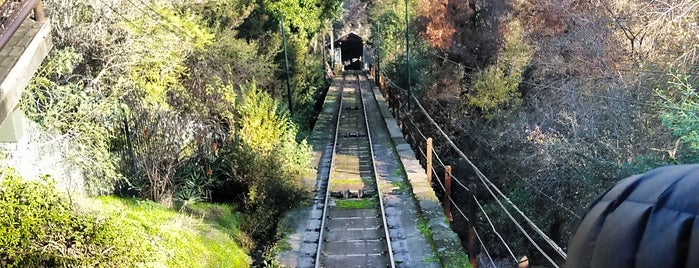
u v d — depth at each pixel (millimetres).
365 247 9945
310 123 27328
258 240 10297
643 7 12305
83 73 11469
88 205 7391
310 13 28047
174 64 13531
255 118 12367
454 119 22078
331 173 14711
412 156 16500
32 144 7625
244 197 11109
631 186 1470
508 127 16812
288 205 11664
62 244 6082
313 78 30891
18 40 5805
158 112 10547
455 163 20562
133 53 12227
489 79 20547
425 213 11328
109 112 9633
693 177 1316
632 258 1289
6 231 5836
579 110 12117
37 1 6230
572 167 11383
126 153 10094
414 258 9398
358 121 23859
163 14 13648
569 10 15750
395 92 29500
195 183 10984
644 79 10844
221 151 11609
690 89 7414
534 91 18531
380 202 12125
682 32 10320
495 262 13773
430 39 23578
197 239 8352
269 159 11508
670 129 8000
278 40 24328
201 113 12367
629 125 10547
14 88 5305
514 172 15031
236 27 21312
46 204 6449
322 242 10023
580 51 14406
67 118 8727
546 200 13062
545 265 13875
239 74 19281
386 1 45312
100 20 11883
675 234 1211
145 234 7258
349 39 71750
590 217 1519
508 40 21047
